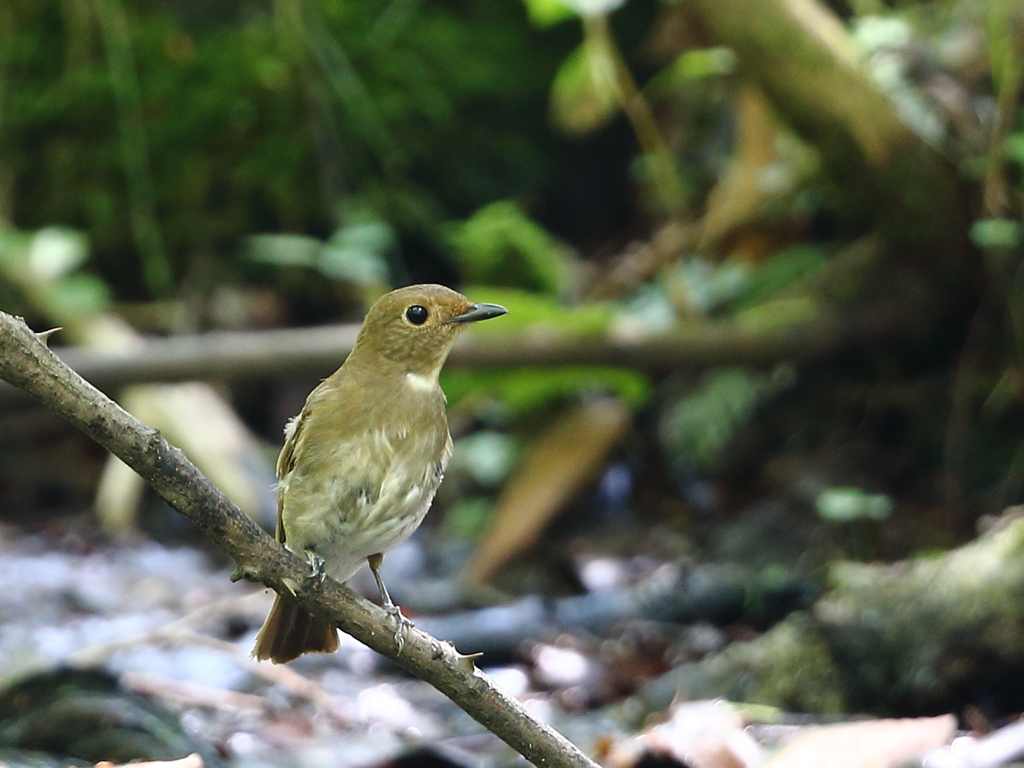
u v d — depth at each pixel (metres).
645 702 8.20
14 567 11.37
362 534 5.88
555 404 12.70
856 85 10.85
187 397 13.16
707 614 9.70
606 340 11.23
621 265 13.45
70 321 13.09
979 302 11.48
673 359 11.34
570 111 12.72
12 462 13.84
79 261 14.43
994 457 11.34
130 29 14.28
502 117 15.16
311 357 11.16
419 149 14.88
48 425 14.14
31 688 6.96
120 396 13.05
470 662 4.80
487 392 12.16
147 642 8.38
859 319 11.60
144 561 11.80
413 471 5.90
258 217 14.77
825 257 12.39
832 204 12.50
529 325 11.20
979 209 11.16
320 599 4.68
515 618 9.63
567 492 11.62
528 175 15.30
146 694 8.23
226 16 14.64
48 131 14.36
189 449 12.73
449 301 6.00
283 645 5.85
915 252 11.48
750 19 10.71
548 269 12.62
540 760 4.86
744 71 11.07
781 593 9.70
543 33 15.12
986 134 11.29
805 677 7.94
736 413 12.12
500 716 4.81
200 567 11.75
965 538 10.76
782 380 12.40
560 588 10.99
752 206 12.77
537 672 9.00
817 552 10.76
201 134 14.48
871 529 10.90
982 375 11.52
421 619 10.22
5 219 14.23
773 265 12.52
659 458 12.87
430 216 14.92
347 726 7.93
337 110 14.73
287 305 14.70
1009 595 7.68
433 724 7.99
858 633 7.93
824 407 12.36
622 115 15.05
